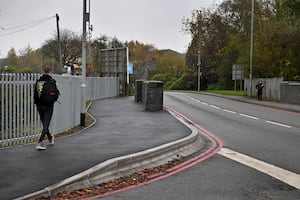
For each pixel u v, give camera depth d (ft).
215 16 230.48
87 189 25.14
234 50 201.87
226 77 217.77
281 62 134.72
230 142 44.93
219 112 82.94
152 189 25.39
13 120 37.58
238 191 24.89
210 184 26.58
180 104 104.22
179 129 49.55
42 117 35.40
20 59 261.24
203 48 233.76
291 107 94.48
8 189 23.29
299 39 132.67
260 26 156.35
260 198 23.43
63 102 46.98
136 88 103.14
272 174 29.35
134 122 57.47
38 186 23.82
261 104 105.50
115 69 143.23
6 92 36.81
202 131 54.39
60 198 23.24
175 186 26.12
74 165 28.68
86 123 56.24
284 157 35.81
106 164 27.99
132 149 34.86
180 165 32.78
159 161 33.53
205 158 35.76
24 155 32.09
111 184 26.53
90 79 109.91
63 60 223.51
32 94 39.73
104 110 78.02
